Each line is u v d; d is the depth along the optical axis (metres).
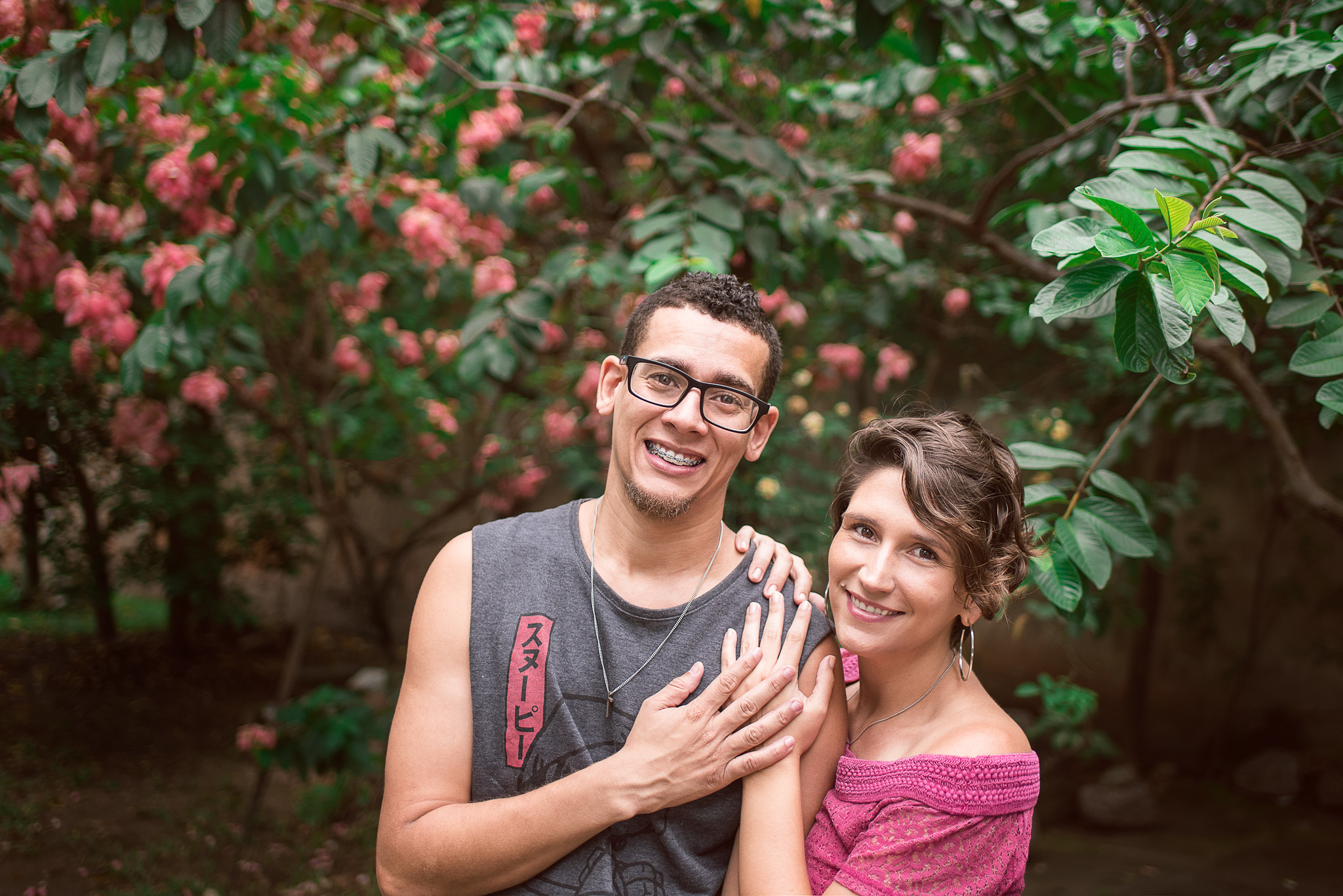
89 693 5.93
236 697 6.33
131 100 2.61
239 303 4.07
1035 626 5.55
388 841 1.33
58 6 2.20
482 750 1.35
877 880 1.21
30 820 4.11
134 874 3.74
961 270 4.75
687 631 1.37
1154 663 6.85
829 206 2.74
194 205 2.78
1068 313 1.16
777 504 4.05
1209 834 5.17
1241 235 1.46
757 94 3.95
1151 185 1.46
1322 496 1.99
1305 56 1.53
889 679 1.39
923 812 1.23
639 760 1.25
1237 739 6.27
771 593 1.39
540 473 5.38
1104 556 1.61
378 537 8.39
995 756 1.24
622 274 2.88
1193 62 2.71
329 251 3.02
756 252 2.62
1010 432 4.66
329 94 2.82
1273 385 3.11
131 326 2.70
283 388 4.70
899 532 1.29
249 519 6.41
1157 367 1.17
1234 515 6.54
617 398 1.38
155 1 2.02
